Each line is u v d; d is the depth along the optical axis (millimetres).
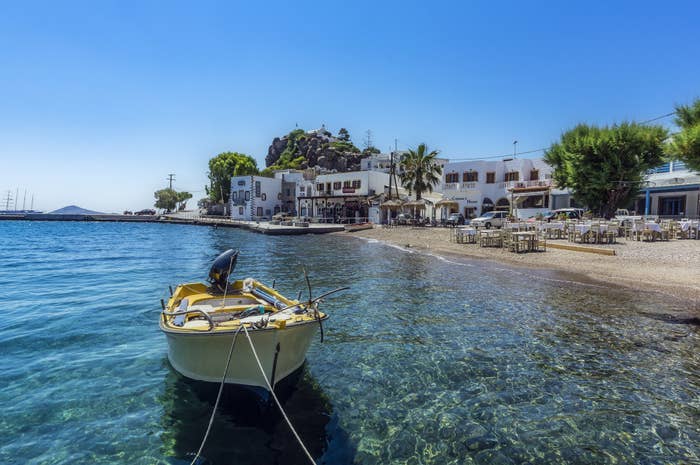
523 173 45906
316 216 66000
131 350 8812
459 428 5738
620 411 6164
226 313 7516
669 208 37844
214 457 5113
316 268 20422
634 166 31938
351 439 5496
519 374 7453
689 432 5621
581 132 34969
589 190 33531
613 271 17047
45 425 5824
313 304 7145
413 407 6316
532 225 27656
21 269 21469
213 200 96375
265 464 4973
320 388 6949
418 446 5336
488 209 47031
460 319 10914
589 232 24234
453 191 48250
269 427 5777
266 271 19688
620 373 7465
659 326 10109
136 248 33469
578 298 13055
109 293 15070
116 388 6945
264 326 5816
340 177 64062
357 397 6629
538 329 9984
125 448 5309
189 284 9203
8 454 5172
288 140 120812
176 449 5285
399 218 49531
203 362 6387
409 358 8242
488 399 6547
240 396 6398
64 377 7395
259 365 5766
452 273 18109
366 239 38875
